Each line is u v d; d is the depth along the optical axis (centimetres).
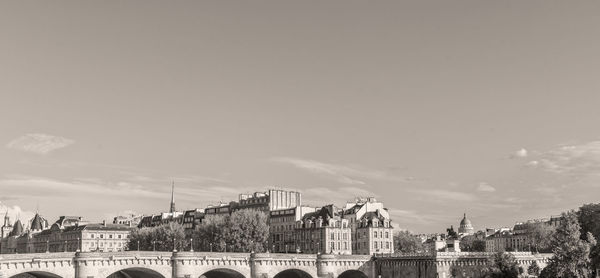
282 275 17950
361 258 17138
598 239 16525
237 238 19538
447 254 16012
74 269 12988
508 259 13888
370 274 17212
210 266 14850
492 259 15150
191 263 14550
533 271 14850
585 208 17688
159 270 14212
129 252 13738
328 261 16462
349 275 18150
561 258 12838
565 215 13575
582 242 12962
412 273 16362
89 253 13075
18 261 12106
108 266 13388
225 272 16000
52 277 13488
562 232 13112
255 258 15462
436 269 15700
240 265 15338
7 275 11906
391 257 17012
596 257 13362
